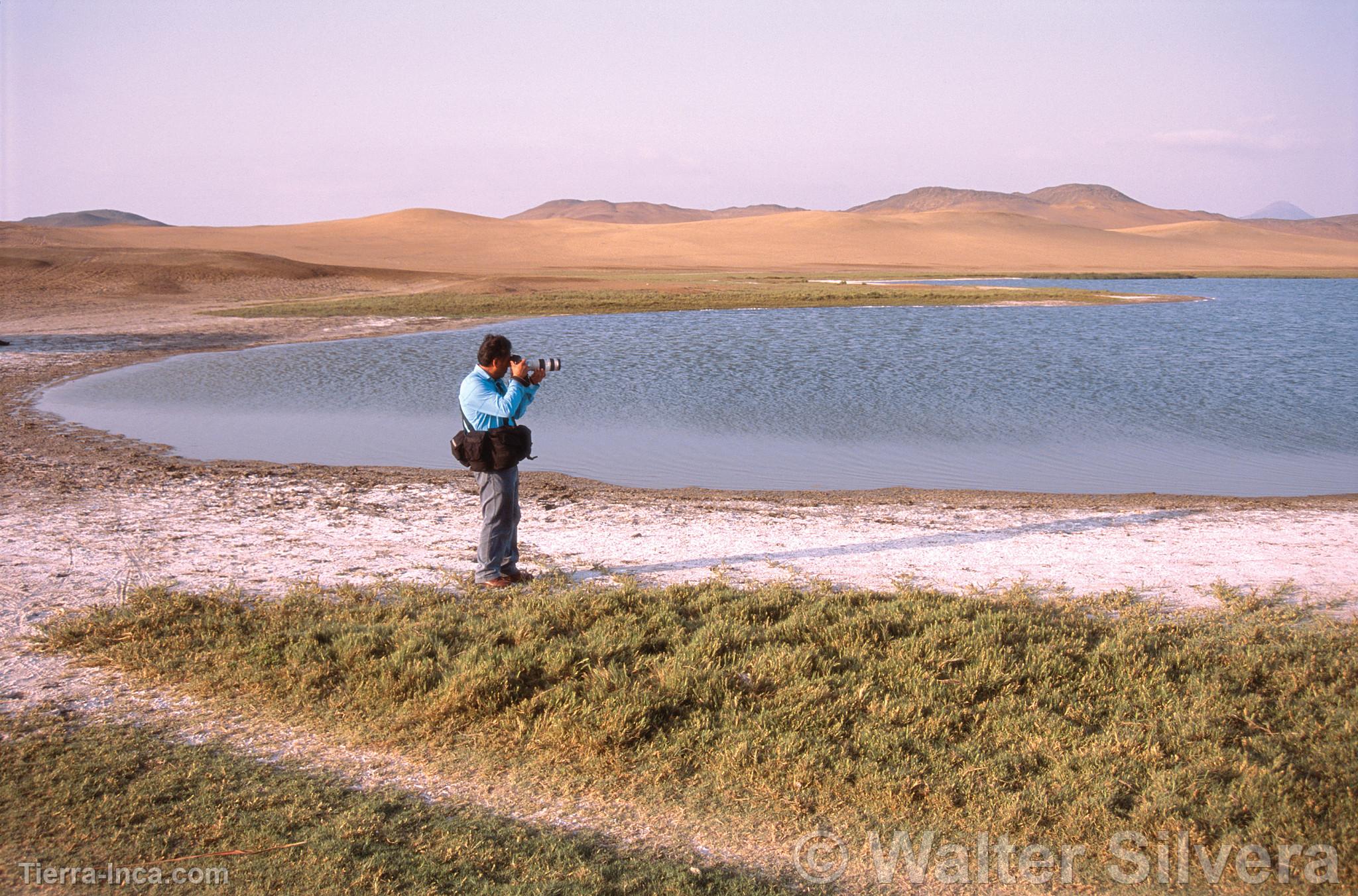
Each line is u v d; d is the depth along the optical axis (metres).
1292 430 18.31
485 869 3.72
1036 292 65.81
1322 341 36.47
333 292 57.66
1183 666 5.82
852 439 17.00
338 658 5.71
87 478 11.96
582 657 5.75
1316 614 7.18
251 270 60.94
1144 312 53.06
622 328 39.88
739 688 5.38
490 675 5.29
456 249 141.00
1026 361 28.98
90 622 6.15
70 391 21.41
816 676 5.53
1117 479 14.16
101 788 4.19
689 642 6.05
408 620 6.39
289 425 17.75
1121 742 4.75
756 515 10.91
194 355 28.86
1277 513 11.42
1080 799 4.25
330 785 4.35
